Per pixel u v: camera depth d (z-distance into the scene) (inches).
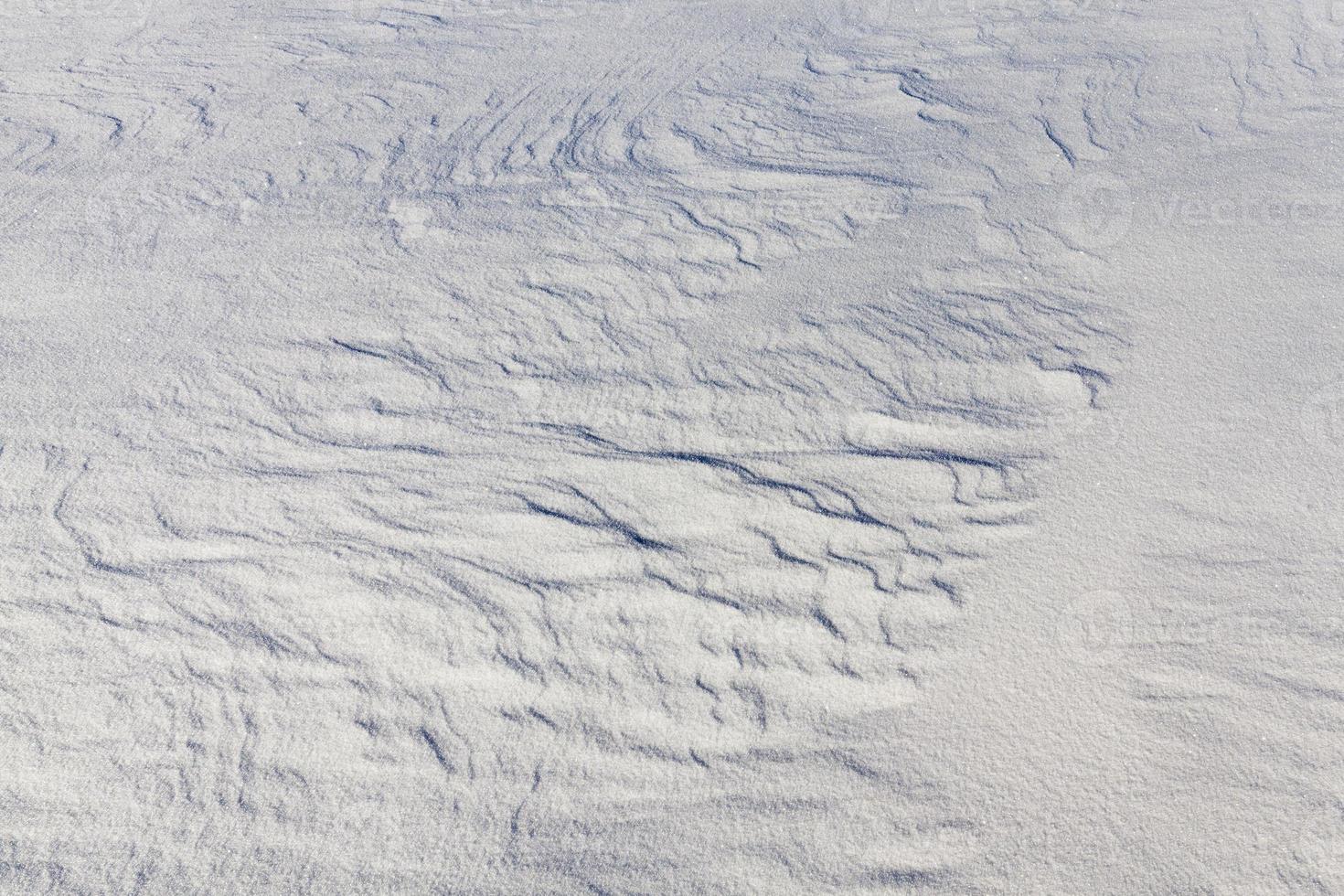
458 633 96.4
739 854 79.0
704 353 134.2
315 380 129.3
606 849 79.5
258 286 148.3
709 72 228.2
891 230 163.3
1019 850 77.8
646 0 275.7
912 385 127.7
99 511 109.4
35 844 80.0
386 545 105.5
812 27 256.1
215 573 102.3
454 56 238.8
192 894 76.7
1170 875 75.3
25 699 90.6
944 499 110.3
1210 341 133.5
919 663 92.8
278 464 116.2
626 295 146.7
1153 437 117.5
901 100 211.8
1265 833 77.5
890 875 77.0
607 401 125.9
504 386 128.8
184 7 272.7
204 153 190.2
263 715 89.7
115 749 86.9
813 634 96.0
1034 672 91.2
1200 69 222.7
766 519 108.1
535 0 275.4
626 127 201.8
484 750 87.0
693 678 92.4
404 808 82.6
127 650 95.0
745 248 159.0
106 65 233.6
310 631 96.7
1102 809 80.0
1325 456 112.7
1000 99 211.3
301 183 178.9
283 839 80.5
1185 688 88.8
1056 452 116.2
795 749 86.4
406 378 130.1
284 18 264.1
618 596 99.8
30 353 132.8
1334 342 131.7
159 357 133.0
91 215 167.3
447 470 115.3
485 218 167.2
